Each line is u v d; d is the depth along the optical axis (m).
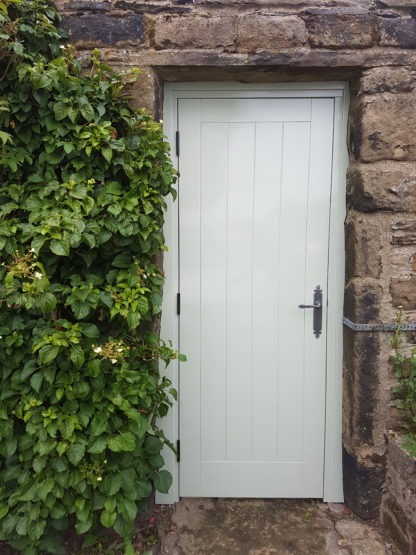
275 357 2.30
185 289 2.27
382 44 1.95
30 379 1.68
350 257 2.12
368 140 1.99
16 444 1.74
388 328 2.05
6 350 1.70
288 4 1.95
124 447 1.70
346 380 2.21
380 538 2.07
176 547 2.04
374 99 1.97
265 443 2.35
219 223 2.24
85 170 1.79
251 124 2.19
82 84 1.81
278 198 2.23
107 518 1.71
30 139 1.78
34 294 1.59
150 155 1.83
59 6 1.93
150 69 1.95
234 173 2.22
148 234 1.81
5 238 1.63
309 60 1.94
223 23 1.93
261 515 2.25
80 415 1.72
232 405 2.33
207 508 2.30
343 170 2.20
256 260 2.26
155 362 2.07
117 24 1.94
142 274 1.84
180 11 1.95
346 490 2.27
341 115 2.17
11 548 1.89
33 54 1.74
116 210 1.71
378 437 2.11
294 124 2.19
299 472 2.35
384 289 2.05
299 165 2.21
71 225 1.61
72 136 1.76
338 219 2.22
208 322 2.29
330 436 2.32
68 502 1.73
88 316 1.89
